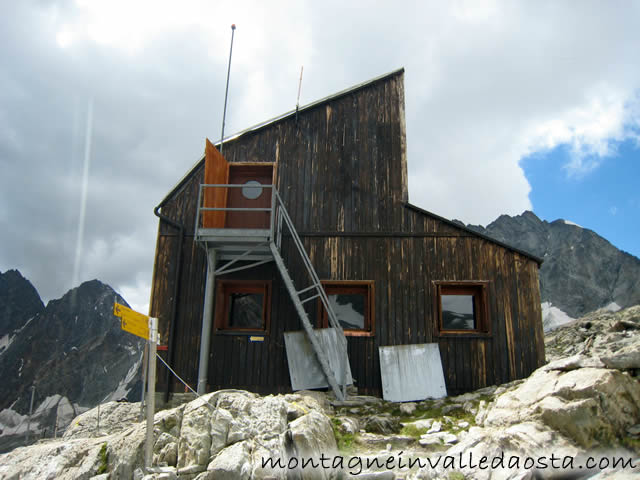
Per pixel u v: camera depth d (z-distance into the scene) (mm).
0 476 7504
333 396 11414
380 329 12102
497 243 12367
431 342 11938
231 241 11555
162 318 12461
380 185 13219
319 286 11711
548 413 7312
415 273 12438
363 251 12703
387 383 11531
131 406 12141
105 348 122188
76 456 7688
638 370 7840
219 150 13711
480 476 6613
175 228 13141
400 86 14133
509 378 11594
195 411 7566
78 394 106438
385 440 8320
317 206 13148
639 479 5926
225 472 6457
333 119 13859
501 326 11914
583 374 7832
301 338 12070
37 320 132500
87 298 143000
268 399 8211
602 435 6984
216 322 12312
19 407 100062
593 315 25359
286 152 13633
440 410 10273
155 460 6938
